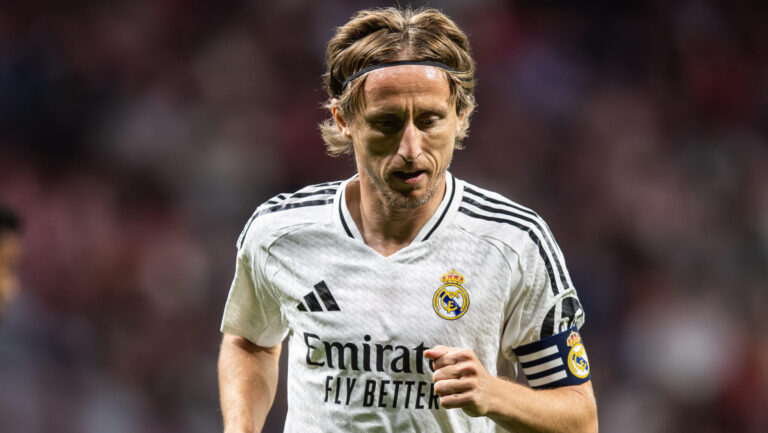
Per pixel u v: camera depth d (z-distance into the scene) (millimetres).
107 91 43406
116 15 44938
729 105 46438
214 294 37938
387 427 8789
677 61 46812
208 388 34375
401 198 8570
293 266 9219
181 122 42531
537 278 8883
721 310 38000
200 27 44969
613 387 35812
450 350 8039
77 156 42000
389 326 8750
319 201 9453
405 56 8391
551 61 45625
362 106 8523
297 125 43031
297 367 9328
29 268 36312
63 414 31109
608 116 44812
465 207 9078
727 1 48375
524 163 43000
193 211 40469
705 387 35469
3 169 40938
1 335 31359
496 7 46281
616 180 42844
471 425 9008
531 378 9133
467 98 9055
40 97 42688
